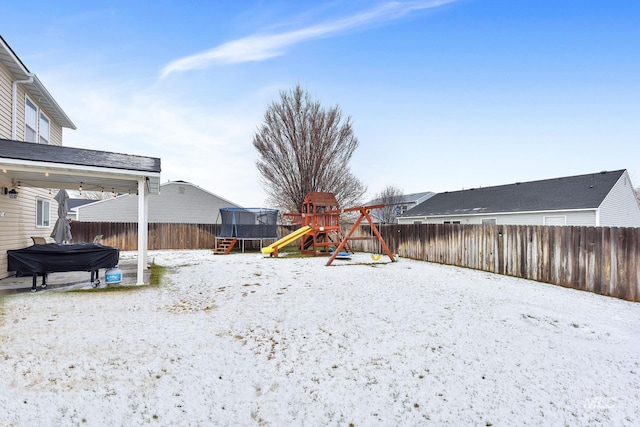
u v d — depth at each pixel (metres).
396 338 4.66
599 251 7.56
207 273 9.84
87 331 4.64
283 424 2.85
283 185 22.11
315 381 3.53
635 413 2.97
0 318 5.10
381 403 3.14
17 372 3.38
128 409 2.90
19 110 9.48
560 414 2.96
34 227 10.46
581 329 5.12
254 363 3.91
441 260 12.25
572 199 17.09
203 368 3.71
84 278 8.80
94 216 21.66
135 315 5.55
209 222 25.08
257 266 11.35
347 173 22.80
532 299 6.87
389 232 15.36
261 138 22.02
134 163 8.03
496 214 19.39
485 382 3.49
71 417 2.74
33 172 7.68
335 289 7.59
